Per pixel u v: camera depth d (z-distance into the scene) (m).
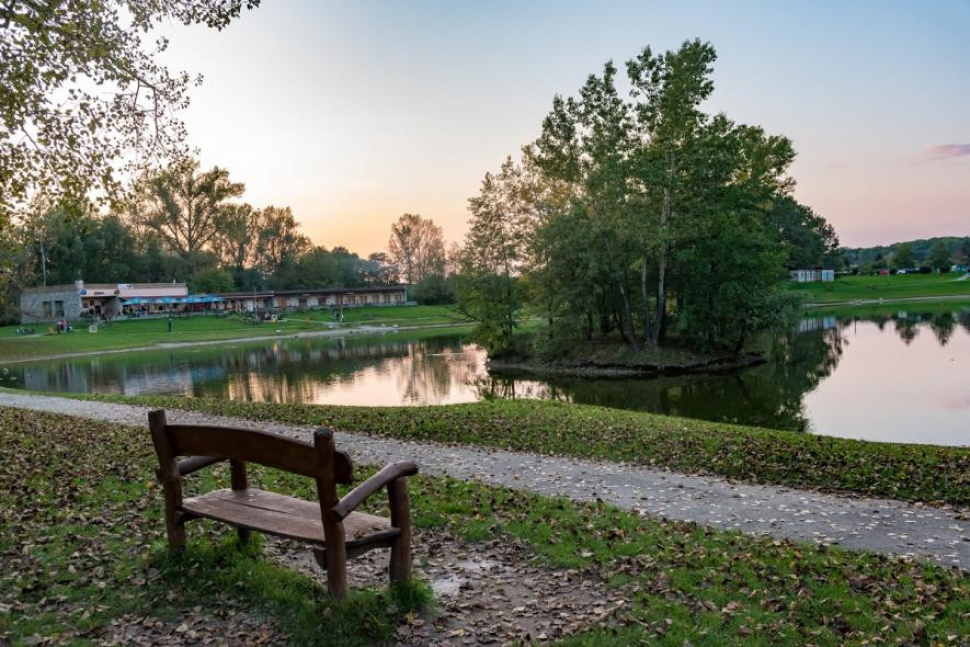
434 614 4.54
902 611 4.76
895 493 8.77
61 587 4.94
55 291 84.31
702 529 6.92
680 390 28.23
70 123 10.81
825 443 11.98
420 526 6.77
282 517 4.75
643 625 4.45
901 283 116.62
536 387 31.02
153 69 11.87
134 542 5.83
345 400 27.06
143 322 79.75
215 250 114.69
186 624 4.36
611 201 35.56
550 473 9.79
